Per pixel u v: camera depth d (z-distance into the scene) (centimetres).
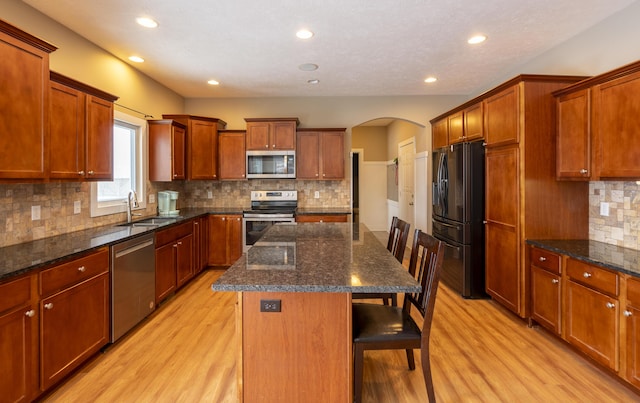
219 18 271
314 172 500
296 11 261
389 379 218
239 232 471
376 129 770
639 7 246
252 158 492
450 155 388
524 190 289
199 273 448
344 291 143
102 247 238
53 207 266
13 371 170
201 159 469
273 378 157
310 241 248
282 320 156
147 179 412
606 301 208
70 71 290
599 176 238
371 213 775
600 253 236
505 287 317
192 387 208
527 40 316
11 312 168
